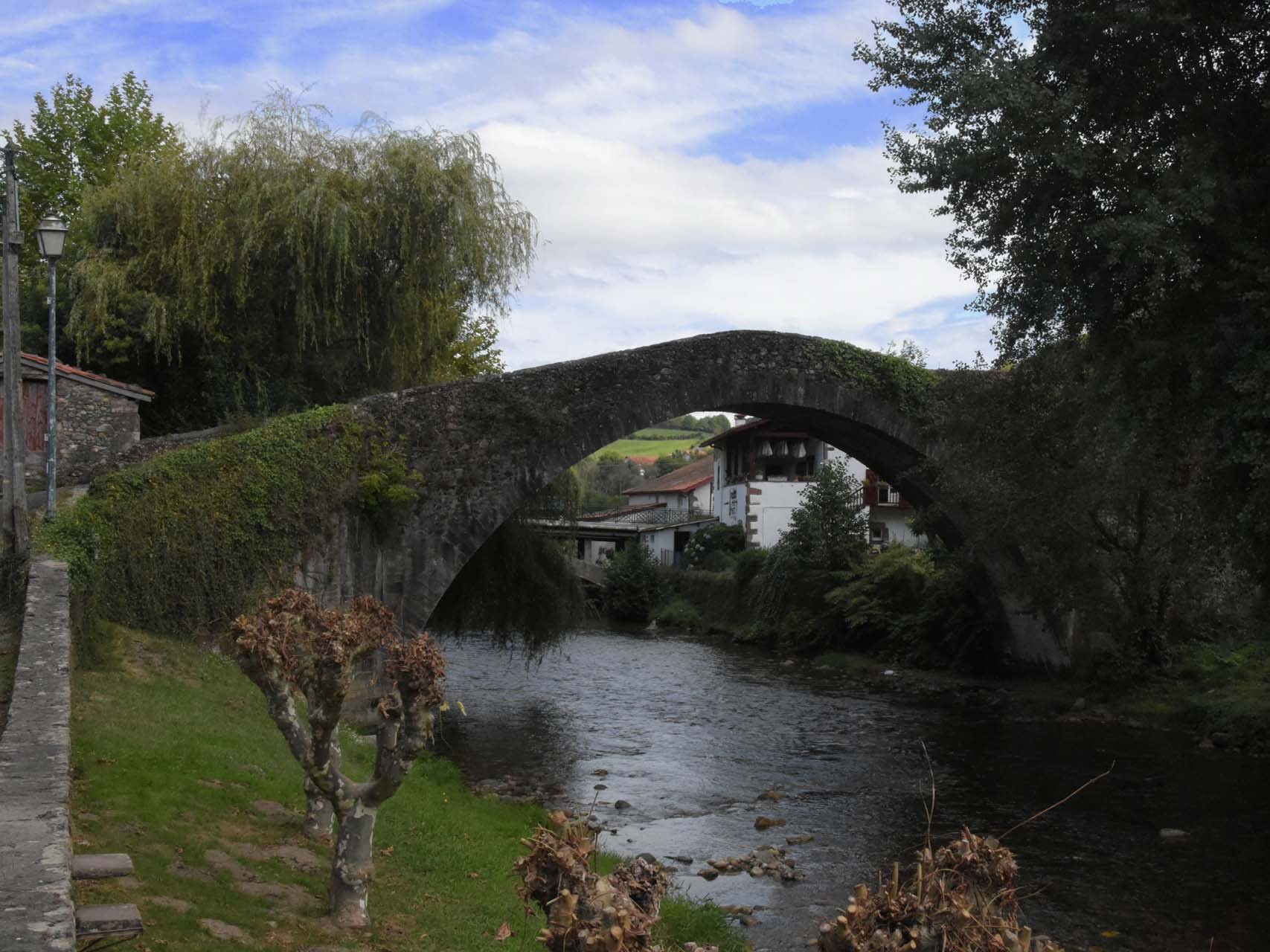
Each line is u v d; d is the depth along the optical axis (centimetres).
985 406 2122
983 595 2798
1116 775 1766
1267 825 1472
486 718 2211
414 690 651
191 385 2328
